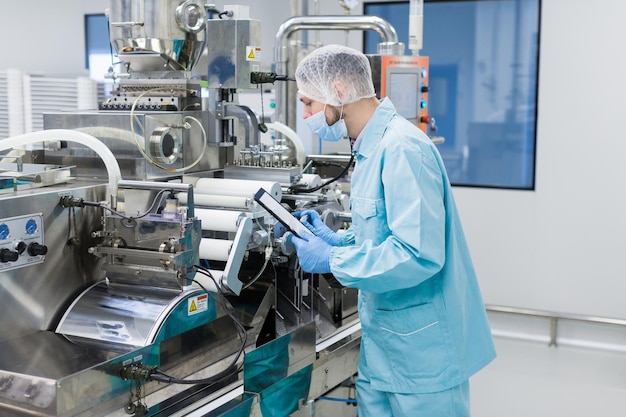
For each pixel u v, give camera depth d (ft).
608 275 14.07
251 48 7.66
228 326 6.56
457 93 20.95
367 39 16.03
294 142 9.22
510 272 14.87
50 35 19.02
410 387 6.31
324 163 9.83
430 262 5.82
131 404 5.43
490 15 19.65
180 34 7.30
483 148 20.21
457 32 20.61
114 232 6.20
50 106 15.92
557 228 14.35
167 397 5.73
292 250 6.86
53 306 6.14
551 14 13.85
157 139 6.85
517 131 19.39
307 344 7.09
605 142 13.78
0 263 5.60
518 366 13.26
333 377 7.62
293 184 7.70
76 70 18.90
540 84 14.11
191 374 6.17
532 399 11.78
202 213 6.61
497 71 19.57
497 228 14.87
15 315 5.80
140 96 7.20
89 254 6.45
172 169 7.14
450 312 6.25
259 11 16.11
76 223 6.29
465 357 6.51
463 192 15.05
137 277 6.13
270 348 6.51
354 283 5.96
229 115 8.02
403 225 5.77
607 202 13.91
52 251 6.07
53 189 6.18
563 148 14.10
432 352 6.25
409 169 5.86
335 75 6.17
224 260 6.50
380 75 10.45
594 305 14.25
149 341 5.60
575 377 12.75
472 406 11.50
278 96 11.15
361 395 6.82
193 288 6.14
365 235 6.25
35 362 5.33
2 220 5.58
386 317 6.33
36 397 4.91
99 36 18.80
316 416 8.12
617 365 13.34
